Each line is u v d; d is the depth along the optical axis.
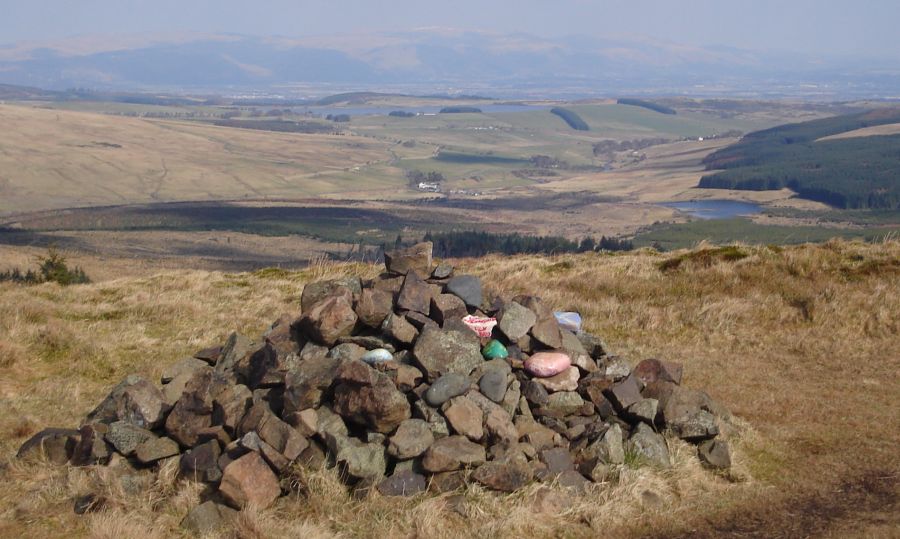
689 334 11.39
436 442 8.23
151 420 8.66
